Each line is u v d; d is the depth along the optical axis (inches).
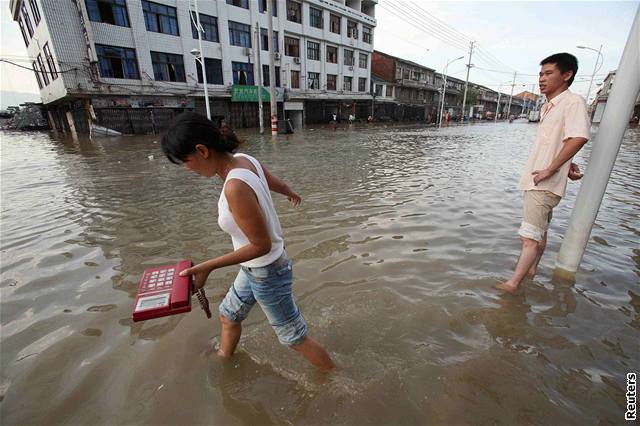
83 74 698.2
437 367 79.5
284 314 71.4
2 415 69.1
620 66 105.3
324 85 1258.6
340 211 196.4
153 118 807.7
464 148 530.3
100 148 533.3
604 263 130.3
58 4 652.7
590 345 86.3
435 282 117.4
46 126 1262.3
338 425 66.0
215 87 920.3
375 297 108.4
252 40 997.8
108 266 133.0
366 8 1473.9
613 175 300.8
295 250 144.3
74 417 68.5
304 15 1123.9
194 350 87.0
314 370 79.9
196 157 60.2
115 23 727.1
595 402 69.9
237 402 71.8
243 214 57.3
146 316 59.3
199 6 856.9
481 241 152.7
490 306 103.0
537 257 118.5
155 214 195.9
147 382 77.1
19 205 221.5
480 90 2851.9
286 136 764.6
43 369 81.1
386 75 1724.9
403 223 175.6
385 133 874.1
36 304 108.3
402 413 68.2
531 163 108.3
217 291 114.5
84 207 213.0
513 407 69.0
